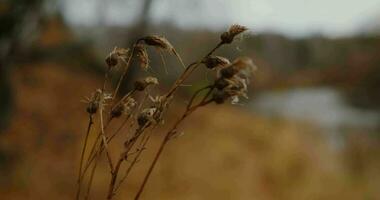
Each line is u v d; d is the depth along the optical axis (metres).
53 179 9.30
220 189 10.66
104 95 1.17
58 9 14.21
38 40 14.27
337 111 23.36
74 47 17.48
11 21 10.89
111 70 1.24
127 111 1.17
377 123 19.45
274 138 14.66
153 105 1.15
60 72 16.94
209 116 16.72
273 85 31.58
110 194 1.17
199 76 10.25
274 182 11.16
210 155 12.47
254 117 18.62
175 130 1.17
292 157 12.10
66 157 10.38
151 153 10.85
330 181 10.71
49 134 11.23
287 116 19.52
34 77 15.17
